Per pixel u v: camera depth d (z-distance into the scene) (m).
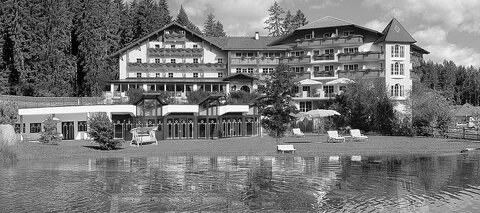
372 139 55.97
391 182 25.91
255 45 90.12
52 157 39.47
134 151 43.53
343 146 46.94
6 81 78.25
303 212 19.06
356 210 19.31
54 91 82.38
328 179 26.94
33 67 82.12
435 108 62.59
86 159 38.56
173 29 87.19
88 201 21.14
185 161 36.62
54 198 21.77
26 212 19.08
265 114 48.47
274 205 20.28
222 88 82.00
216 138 60.88
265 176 28.16
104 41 94.56
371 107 68.56
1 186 24.98
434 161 36.19
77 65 93.75
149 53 85.81
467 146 48.34
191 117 60.59
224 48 86.25
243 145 49.22
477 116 75.56
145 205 20.36
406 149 45.09
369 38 85.31
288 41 91.38
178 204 20.52
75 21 93.38
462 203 20.52
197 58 88.00
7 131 41.41
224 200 21.31
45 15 83.62
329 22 88.38
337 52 86.62
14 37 78.25
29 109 59.81
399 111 71.81
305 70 88.25
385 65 81.19
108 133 44.69
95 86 89.56
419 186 24.53
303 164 34.28
